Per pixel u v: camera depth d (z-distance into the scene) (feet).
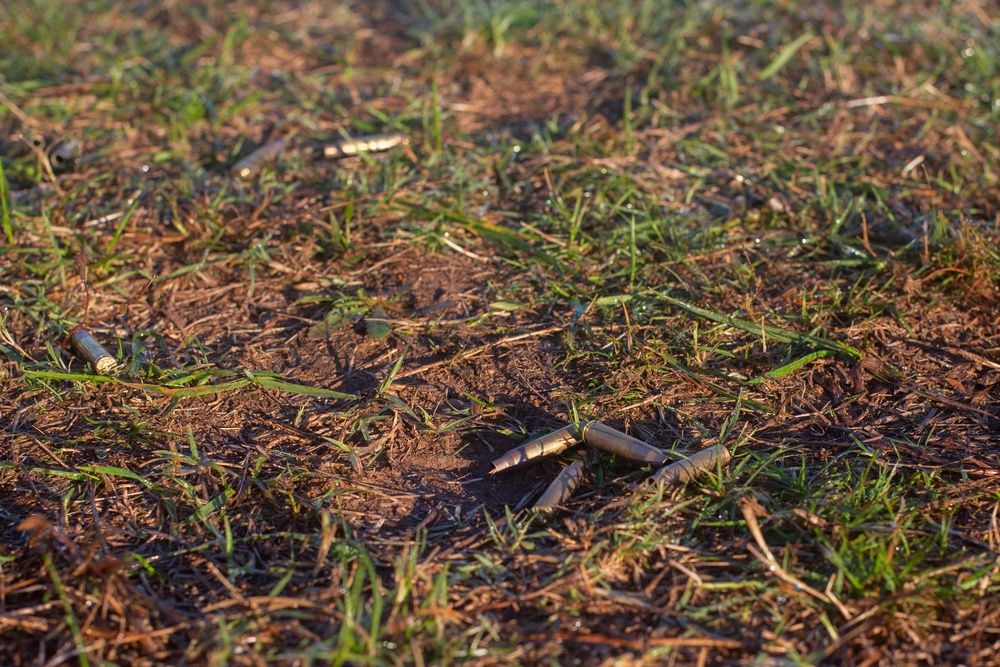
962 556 3.03
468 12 4.66
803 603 2.95
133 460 3.22
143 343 3.48
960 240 3.60
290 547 3.07
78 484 3.18
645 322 3.51
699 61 4.47
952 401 3.33
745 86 4.31
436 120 4.00
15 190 3.91
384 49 4.64
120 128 4.16
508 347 3.46
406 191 3.86
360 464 3.20
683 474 3.13
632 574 3.02
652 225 3.73
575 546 3.05
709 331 3.46
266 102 4.32
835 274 3.65
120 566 2.95
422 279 3.65
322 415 3.31
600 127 4.15
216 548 3.07
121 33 4.71
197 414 3.32
